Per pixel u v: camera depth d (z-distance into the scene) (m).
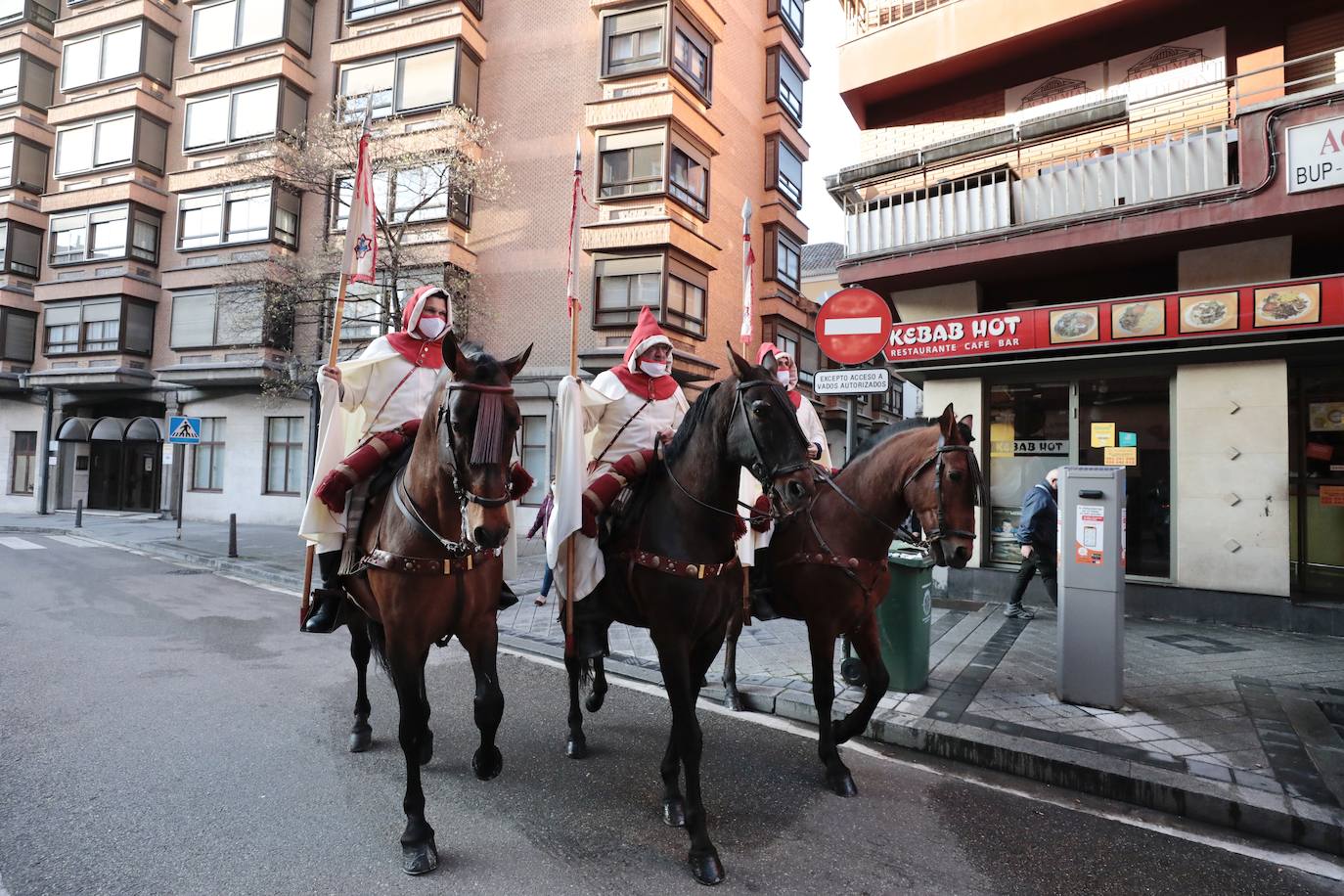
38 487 23.80
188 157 21.44
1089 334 8.53
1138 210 8.22
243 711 5.09
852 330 6.47
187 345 21.06
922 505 3.91
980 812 3.77
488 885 2.96
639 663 6.55
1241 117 7.68
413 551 3.28
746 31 20.91
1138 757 4.17
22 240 24.08
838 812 3.72
